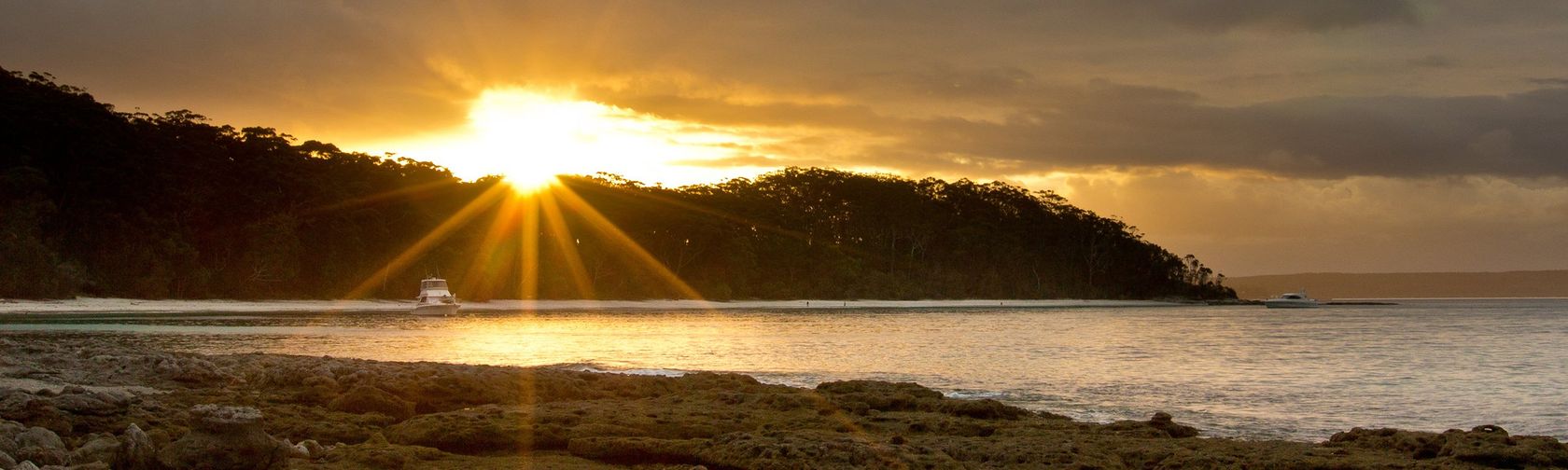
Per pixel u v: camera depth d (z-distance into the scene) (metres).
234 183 105.56
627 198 139.25
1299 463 13.16
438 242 116.00
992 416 18.81
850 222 170.38
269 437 11.37
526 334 58.44
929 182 188.88
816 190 172.88
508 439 15.06
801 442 13.71
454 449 14.79
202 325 62.03
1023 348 48.09
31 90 97.50
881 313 110.69
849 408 18.75
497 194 125.06
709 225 138.25
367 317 82.25
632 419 16.38
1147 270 199.38
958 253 171.88
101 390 19.69
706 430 15.86
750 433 15.23
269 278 100.19
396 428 15.62
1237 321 95.94
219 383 22.05
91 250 90.38
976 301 160.25
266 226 101.19
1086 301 177.88
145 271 91.19
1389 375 33.12
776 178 175.50
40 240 84.81
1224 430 20.19
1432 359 40.81
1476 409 23.88
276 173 108.12
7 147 90.88
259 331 56.06
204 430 11.14
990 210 188.88
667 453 14.01
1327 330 72.00
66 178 93.06
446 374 20.84
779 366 36.28
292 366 23.83
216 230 101.81
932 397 20.86
